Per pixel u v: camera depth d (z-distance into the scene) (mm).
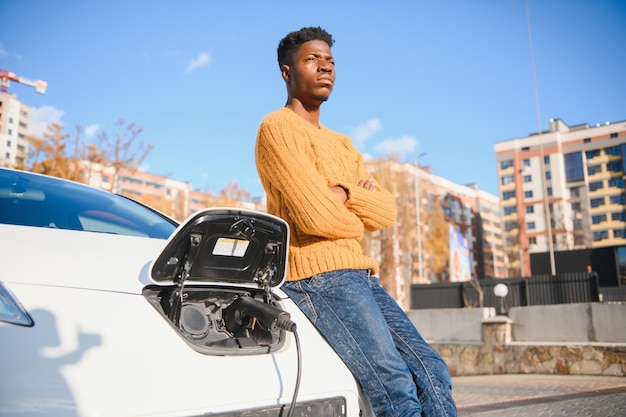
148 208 2248
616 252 20266
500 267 116625
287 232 1578
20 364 1050
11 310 1122
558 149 98438
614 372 8562
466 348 10742
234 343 1411
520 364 9812
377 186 1973
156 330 1267
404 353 1760
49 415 1027
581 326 9742
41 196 1913
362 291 1688
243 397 1269
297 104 2020
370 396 1585
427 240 64188
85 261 1356
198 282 1485
